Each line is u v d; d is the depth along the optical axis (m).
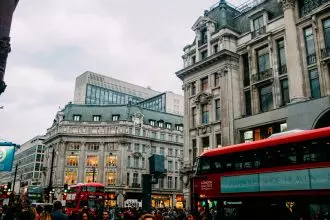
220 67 37.97
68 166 75.69
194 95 41.25
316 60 28.94
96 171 74.94
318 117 26.23
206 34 41.72
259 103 34.56
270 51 33.75
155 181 17.02
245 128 34.06
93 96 135.25
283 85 32.38
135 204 71.44
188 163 40.06
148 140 78.94
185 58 44.38
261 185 15.12
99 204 33.88
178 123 86.81
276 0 35.72
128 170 74.50
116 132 76.69
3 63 15.40
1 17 15.46
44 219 10.61
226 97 36.62
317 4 29.78
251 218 15.16
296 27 31.03
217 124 37.28
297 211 13.54
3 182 140.75
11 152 25.98
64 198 36.50
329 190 12.74
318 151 13.52
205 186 17.80
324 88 27.91
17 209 13.15
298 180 13.80
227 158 17.19
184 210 29.95
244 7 42.03
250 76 35.72
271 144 15.35
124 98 144.12
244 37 37.72
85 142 76.81
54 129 81.75
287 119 28.92
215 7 43.31
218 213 16.67
